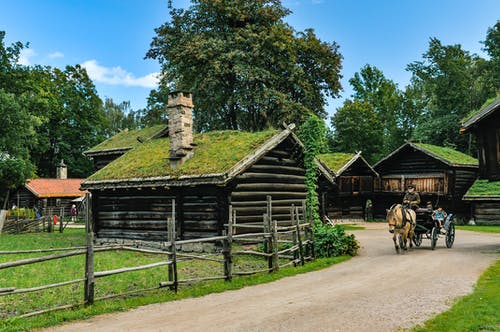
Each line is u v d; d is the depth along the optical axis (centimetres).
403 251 1814
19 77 4522
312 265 1499
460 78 5547
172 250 1112
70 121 6656
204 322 827
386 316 845
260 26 3778
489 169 1962
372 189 4184
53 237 2833
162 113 5353
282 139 2031
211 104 4016
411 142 4091
